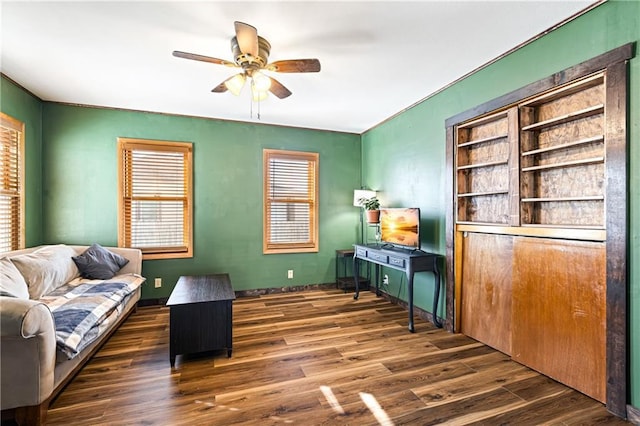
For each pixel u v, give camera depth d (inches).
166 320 137.8
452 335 122.6
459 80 122.1
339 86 129.3
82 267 131.2
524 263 99.0
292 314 146.7
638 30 69.9
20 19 82.6
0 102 115.0
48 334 71.5
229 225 174.9
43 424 70.3
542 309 93.4
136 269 148.3
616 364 73.9
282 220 187.6
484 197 118.1
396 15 82.0
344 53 101.7
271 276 183.6
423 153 144.4
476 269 118.2
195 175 168.4
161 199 163.5
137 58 104.6
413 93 137.5
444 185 131.3
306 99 144.3
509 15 82.0
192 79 121.6
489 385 87.4
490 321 111.9
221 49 98.9
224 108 156.3
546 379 90.4
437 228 135.5
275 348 110.6
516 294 101.7
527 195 99.0
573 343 85.0
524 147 99.2
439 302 133.2
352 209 201.5
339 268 198.8
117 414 74.3
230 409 76.5
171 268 164.4
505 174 109.3
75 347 79.3
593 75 78.5
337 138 199.2
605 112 75.5
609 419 73.3
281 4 77.3
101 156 152.5
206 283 126.6
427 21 84.6
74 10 79.0
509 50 100.0
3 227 119.0
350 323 135.3
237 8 78.5
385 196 176.6
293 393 83.4
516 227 100.0
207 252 170.9
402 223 142.0
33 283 103.6
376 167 186.1
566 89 85.7
